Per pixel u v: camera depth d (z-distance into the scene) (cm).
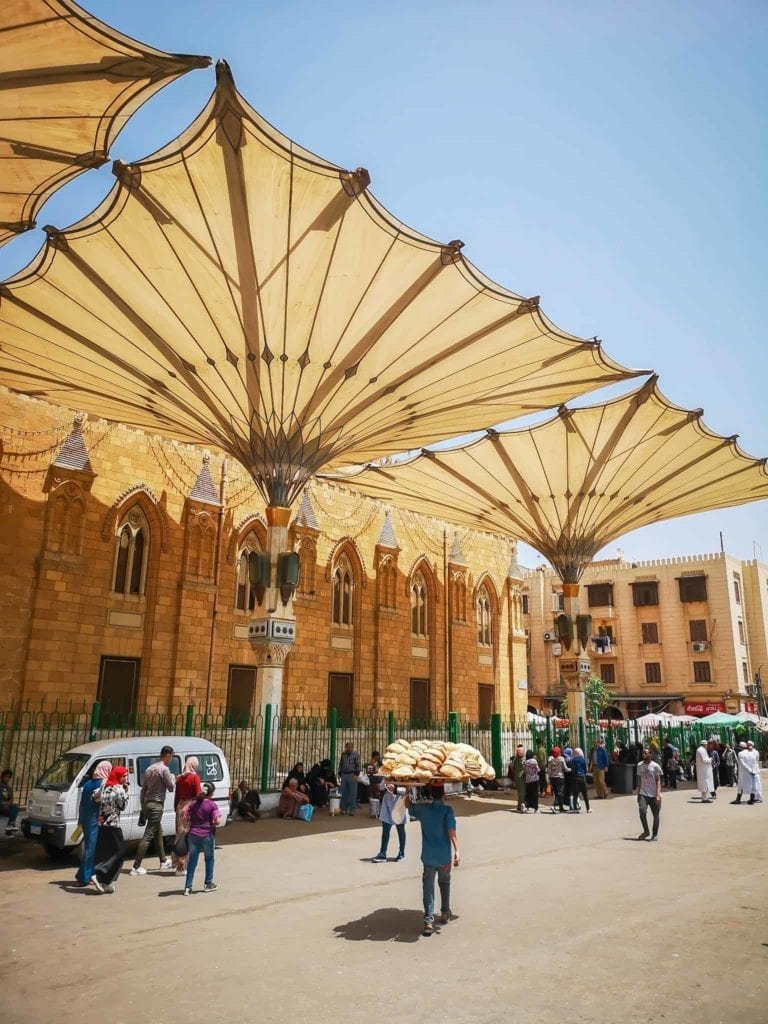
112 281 1532
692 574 5456
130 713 2209
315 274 1525
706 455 2528
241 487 2578
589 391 2122
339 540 2911
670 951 675
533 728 3111
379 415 1944
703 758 2186
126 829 1184
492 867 1109
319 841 1388
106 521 2230
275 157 1276
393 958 657
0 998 566
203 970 628
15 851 1273
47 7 972
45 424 2141
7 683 1961
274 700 1817
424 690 3180
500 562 3700
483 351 1816
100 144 1239
